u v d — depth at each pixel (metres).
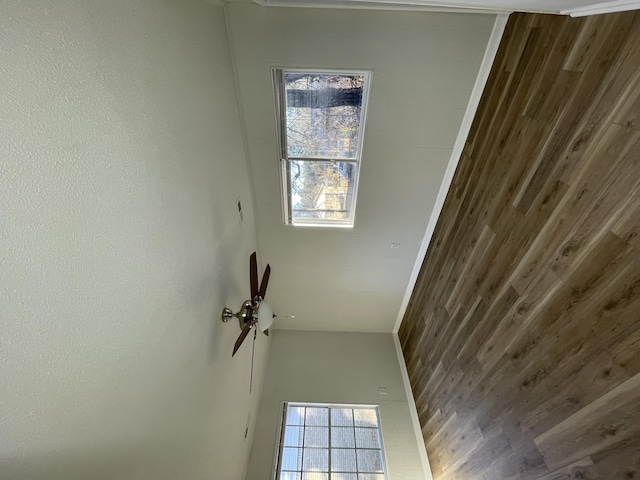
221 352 2.20
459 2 1.56
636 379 1.20
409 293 4.40
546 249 1.72
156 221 1.24
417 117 2.79
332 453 3.78
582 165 1.49
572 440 1.49
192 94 1.63
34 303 0.70
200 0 1.76
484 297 2.36
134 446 1.14
